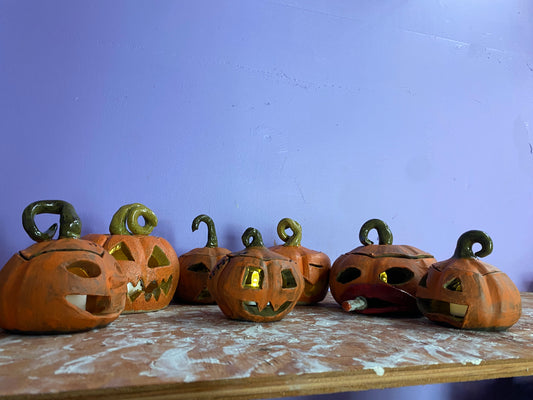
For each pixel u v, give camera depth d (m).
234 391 0.76
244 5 2.08
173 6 1.95
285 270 1.33
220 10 2.04
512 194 2.50
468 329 1.23
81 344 0.97
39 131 1.69
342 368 0.83
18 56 1.69
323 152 2.14
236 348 0.97
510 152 2.53
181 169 1.88
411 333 1.19
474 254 1.32
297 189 2.07
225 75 2.01
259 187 2.01
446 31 2.49
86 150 1.75
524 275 2.46
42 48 1.72
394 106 2.32
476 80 2.51
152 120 1.86
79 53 1.77
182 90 1.93
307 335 1.13
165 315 1.39
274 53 2.11
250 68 2.06
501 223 2.45
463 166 2.41
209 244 1.69
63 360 0.84
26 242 1.63
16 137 1.66
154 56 1.89
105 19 1.83
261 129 2.04
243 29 2.07
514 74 2.61
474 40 2.54
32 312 1.01
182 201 1.87
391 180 2.26
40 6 1.73
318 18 2.22
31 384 0.71
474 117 2.48
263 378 0.77
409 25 2.41
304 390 0.80
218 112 1.98
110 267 1.14
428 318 1.33
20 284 1.03
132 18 1.88
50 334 1.05
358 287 1.48
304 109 2.14
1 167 1.63
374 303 1.51
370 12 2.33
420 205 2.29
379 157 2.25
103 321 1.10
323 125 2.16
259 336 1.10
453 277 1.25
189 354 0.90
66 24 1.77
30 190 1.66
